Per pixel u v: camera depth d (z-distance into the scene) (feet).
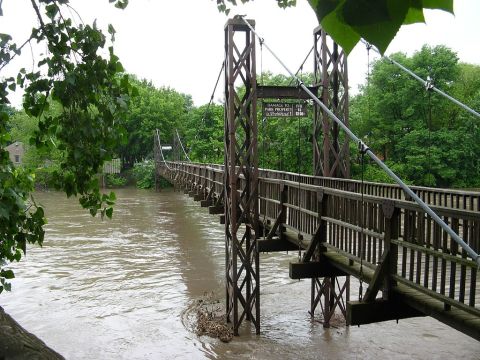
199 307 37.11
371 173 76.95
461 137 84.02
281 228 27.66
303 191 24.66
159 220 82.28
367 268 19.02
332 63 30.73
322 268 22.12
